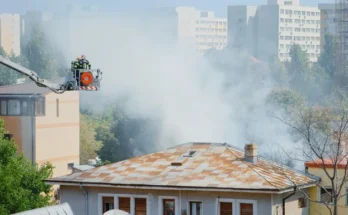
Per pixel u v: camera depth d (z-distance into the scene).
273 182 75.44
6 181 83.06
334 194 67.25
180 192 77.38
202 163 81.38
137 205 79.00
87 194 80.75
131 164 83.25
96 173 81.88
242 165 79.94
